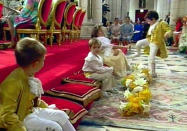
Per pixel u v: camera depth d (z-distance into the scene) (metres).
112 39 14.11
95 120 3.40
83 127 3.17
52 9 7.04
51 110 2.29
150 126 3.25
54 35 8.14
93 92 3.67
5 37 6.80
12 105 1.87
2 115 1.84
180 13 15.14
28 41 1.99
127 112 3.59
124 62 5.60
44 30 6.76
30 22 6.27
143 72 5.60
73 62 5.78
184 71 7.21
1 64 3.58
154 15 6.03
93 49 4.42
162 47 6.08
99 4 13.16
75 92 3.46
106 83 4.52
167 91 5.00
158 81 5.88
